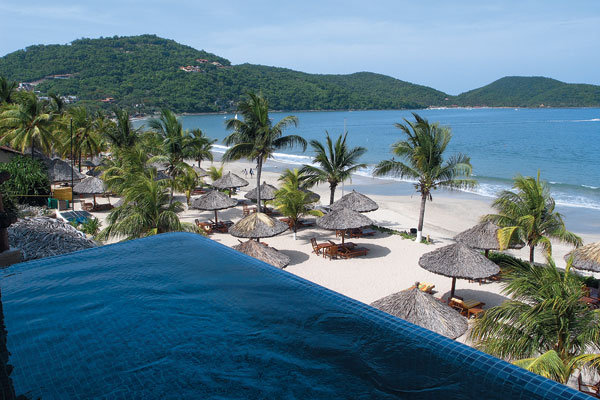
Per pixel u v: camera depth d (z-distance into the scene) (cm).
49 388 355
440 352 393
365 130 14662
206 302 500
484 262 1416
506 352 818
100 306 490
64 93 19088
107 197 3209
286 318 464
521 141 10362
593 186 4669
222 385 356
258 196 2538
